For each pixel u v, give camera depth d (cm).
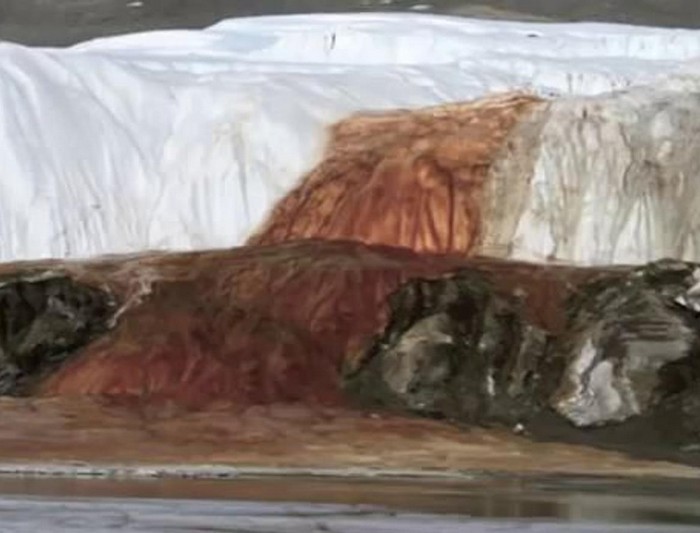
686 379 5462
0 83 7438
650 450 5172
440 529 3497
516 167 6850
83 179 7188
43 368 5875
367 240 6719
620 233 6625
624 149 6844
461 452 5091
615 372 5522
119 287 6250
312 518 3669
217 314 6000
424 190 6794
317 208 6919
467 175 6850
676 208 6656
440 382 5650
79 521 3609
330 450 5100
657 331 5647
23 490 4219
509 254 6606
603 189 6731
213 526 3538
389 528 3506
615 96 7219
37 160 7162
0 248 6838
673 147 6825
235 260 6397
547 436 5366
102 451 5019
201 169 7244
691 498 4153
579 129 6956
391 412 5569
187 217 7088
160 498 4044
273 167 7206
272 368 5734
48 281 6194
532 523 3606
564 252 6606
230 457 4975
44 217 6956
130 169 7356
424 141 7094
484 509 3866
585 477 4662
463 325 5822
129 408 5541
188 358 5766
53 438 5169
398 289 6009
